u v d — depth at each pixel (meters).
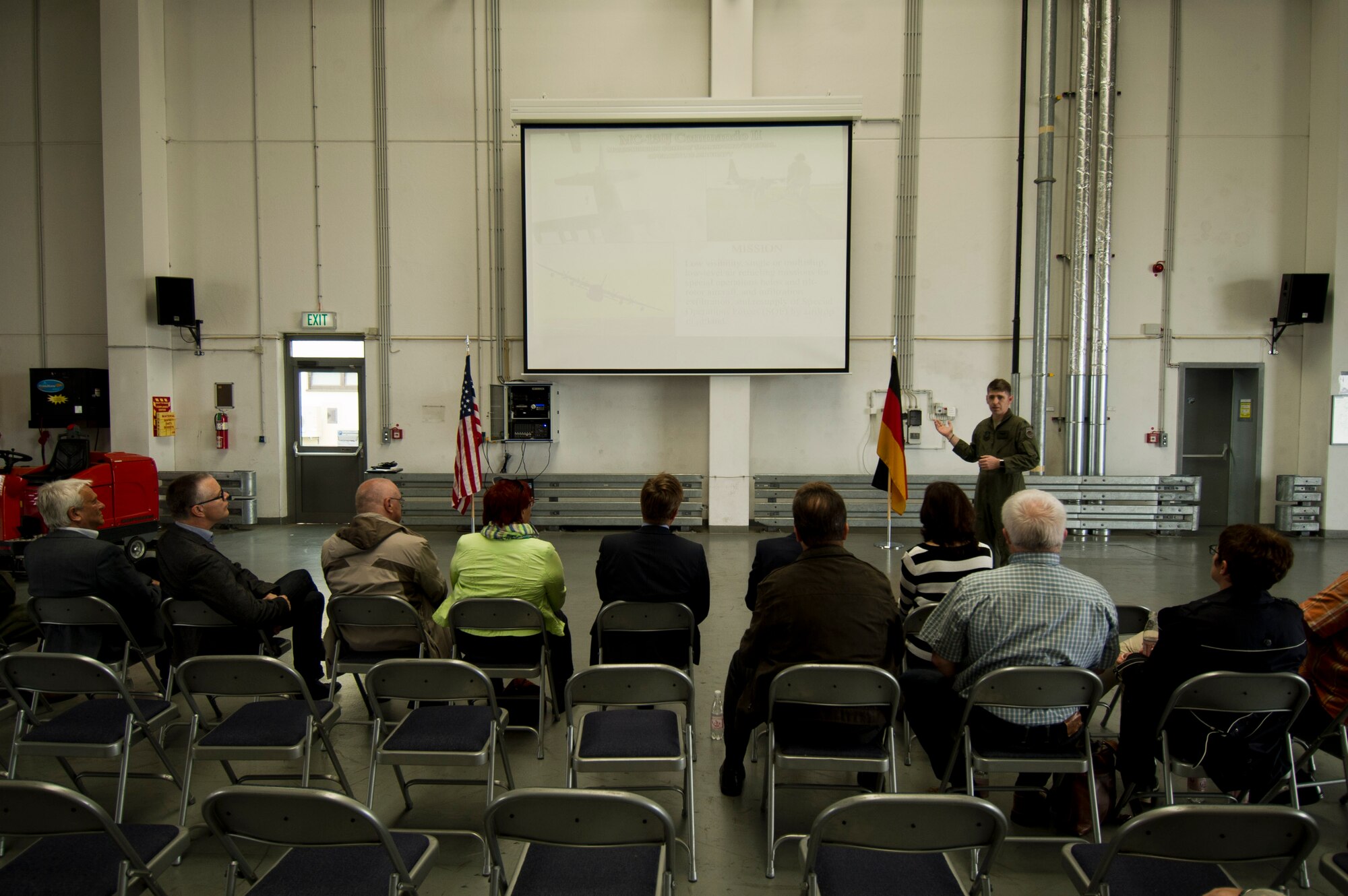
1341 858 1.68
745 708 2.42
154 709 2.55
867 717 2.25
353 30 8.05
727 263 7.72
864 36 7.92
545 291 7.81
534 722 3.32
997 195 7.97
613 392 8.27
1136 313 8.07
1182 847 1.58
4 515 5.99
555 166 7.69
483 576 3.11
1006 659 2.27
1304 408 8.04
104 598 3.12
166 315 7.86
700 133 7.62
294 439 8.39
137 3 7.79
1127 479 7.81
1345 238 7.65
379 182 8.13
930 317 8.08
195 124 8.15
